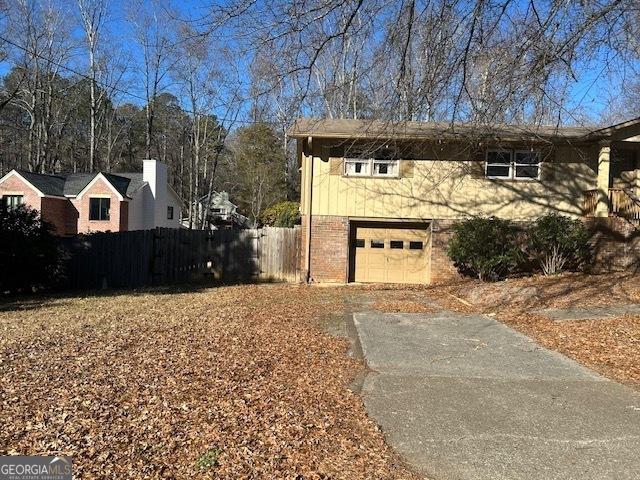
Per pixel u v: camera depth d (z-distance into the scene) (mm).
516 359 6980
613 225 15117
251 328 8820
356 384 5812
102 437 4027
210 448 3869
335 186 16297
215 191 50875
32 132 36875
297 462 3705
